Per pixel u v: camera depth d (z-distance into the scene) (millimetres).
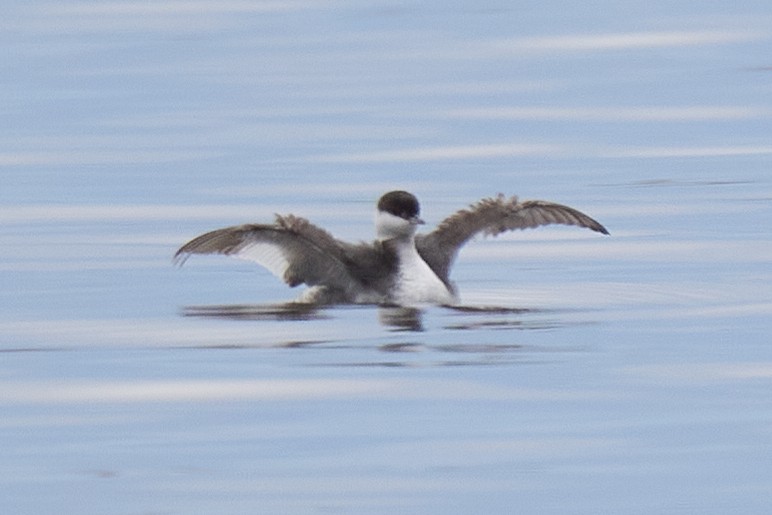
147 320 17828
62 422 14352
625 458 13383
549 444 13703
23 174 28250
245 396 15000
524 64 40062
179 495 12719
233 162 29141
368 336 16969
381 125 32750
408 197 18297
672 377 15438
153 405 14781
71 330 17453
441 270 18844
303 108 34812
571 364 15883
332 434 14000
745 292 18906
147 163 29094
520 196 25891
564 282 19703
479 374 15562
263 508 12477
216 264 20625
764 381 15266
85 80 39031
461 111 34188
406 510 12422
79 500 12648
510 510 12430
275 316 17875
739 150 29562
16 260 21125
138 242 22312
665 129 31922
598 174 27672
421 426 14156
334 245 18281
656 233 22609
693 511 12430
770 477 12961
